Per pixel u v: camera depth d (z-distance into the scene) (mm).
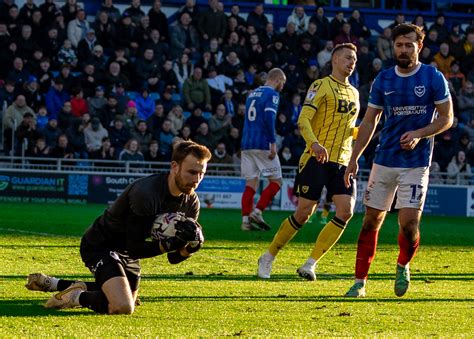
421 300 19391
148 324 15273
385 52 63750
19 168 51500
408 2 71938
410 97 19391
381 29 69500
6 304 16984
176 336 14094
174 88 57250
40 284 17359
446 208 56125
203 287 20359
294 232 22781
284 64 59812
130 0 65375
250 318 16219
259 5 61562
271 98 36438
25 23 56750
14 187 51500
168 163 52469
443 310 17922
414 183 19500
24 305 16922
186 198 15867
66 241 29984
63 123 52562
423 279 23953
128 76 57156
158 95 58000
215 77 58188
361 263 19969
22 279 20656
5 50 55375
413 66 19500
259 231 37156
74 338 13695
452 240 37062
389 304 18594
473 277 24922
